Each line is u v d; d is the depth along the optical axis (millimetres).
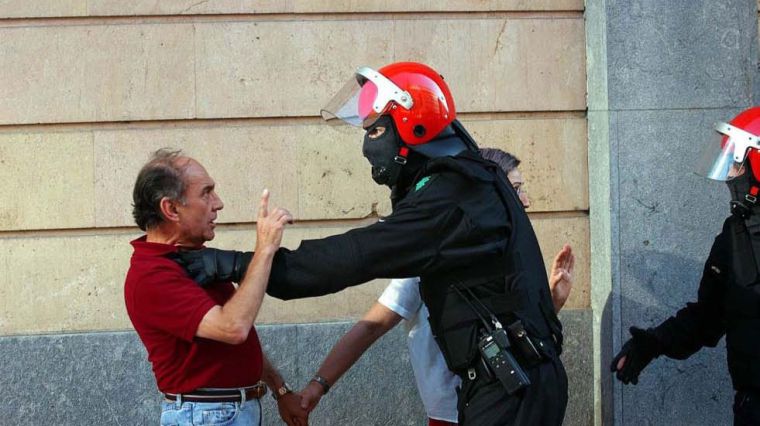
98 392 4816
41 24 4840
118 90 4855
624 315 4691
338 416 4898
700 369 4727
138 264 3062
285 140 4906
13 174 4828
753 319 3494
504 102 4969
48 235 4859
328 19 4926
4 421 4785
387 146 3240
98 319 4863
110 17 4852
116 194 4859
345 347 3639
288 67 4906
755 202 3582
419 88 3230
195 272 3057
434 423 3613
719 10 4742
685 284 4711
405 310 3607
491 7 4961
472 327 3123
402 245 3047
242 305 2908
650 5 4707
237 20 4898
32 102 4828
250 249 4891
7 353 4785
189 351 3045
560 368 3215
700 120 4727
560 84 4988
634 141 4699
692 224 4715
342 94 3391
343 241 3068
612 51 4695
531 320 3123
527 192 4984
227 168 4891
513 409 3072
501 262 3127
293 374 4863
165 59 4867
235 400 3119
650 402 4719
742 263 3551
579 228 4992
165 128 4883
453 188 3096
